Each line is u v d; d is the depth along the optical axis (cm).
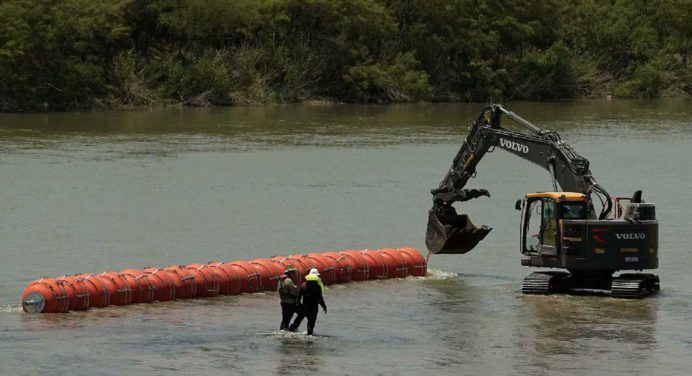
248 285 4522
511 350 3638
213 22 13975
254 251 5475
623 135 11206
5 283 4650
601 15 17750
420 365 3447
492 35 16150
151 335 3769
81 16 12744
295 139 10338
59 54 12469
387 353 3584
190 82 13800
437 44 15962
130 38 13875
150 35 14112
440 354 3584
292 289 3784
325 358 3512
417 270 4959
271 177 7919
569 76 16825
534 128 4672
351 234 5962
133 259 5228
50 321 3950
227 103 14062
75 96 12756
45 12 12250
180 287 4381
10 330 3800
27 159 8494
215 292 4447
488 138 4769
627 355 3581
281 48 14738
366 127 11662
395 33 15712
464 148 4844
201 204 6806
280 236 5862
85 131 10538
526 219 4541
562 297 4488
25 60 12219
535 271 5100
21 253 5300
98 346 3603
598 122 12719
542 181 8125
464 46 15988
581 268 4375
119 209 6562
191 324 3950
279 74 14762
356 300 4438
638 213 4366
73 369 3334
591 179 4509
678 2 18025
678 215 6675
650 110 14550
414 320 4081
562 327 3969
